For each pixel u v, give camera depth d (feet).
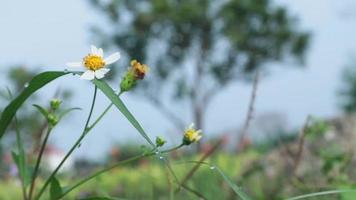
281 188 16.52
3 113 6.68
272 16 113.19
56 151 20.17
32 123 54.44
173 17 109.29
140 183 19.70
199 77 114.83
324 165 14.43
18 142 7.49
